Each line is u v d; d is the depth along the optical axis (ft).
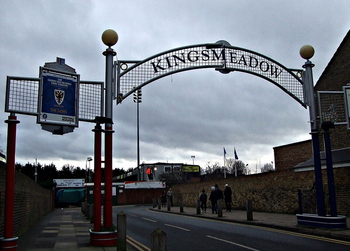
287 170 67.87
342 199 55.93
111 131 33.86
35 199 64.75
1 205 34.09
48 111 29.81
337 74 69.41
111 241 33.35
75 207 159.74
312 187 60.95
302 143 95.25
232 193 88.94
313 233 40.27
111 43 35.09
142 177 228.02
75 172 333.21
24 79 28.78
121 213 29.96
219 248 32.99
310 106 43.86
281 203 69.05
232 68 40.04
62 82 30.91
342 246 32.14
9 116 27.61
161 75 37.22
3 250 25.39
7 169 26.40
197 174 230.07
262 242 35.73
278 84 43.45
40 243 36.76
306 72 44.73
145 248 34.22
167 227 52.26
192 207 113.09
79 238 40.93
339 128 67.41
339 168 56.95
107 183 33.71
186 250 32.22
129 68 36.06
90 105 33.35
